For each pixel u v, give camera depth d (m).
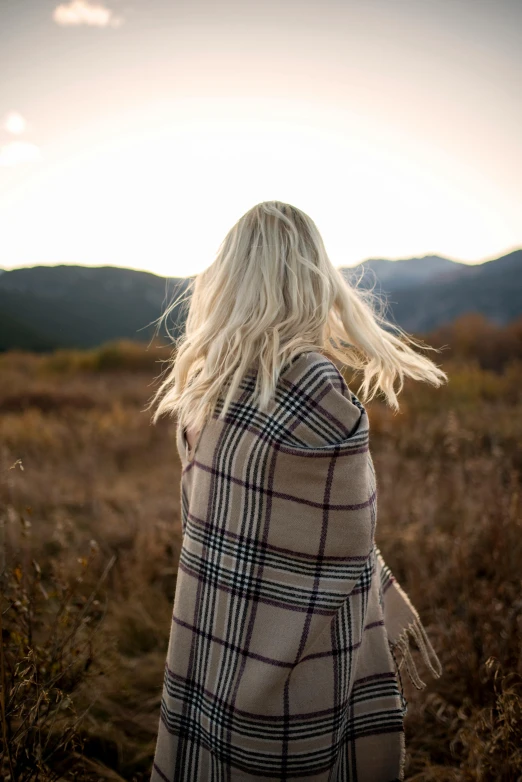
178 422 1.61
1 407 10.05
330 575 1.28
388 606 1.71
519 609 2.58
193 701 1.43
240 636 1.32
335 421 1.26
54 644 2.10
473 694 2.25
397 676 1.55
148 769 2.12
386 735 1.45
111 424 7.68
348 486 1.25
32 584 2.26
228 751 1.34
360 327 1.47
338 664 1.35
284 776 1.31
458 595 2.87
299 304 1.39
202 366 1.54
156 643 2.85
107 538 3.89
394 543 3.66
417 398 8.21
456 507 4.11
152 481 5.29
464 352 14.36
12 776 1.52
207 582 1.38
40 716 1.77
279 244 1.42
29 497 4.55
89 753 2.14
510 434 5.89
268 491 1.28
